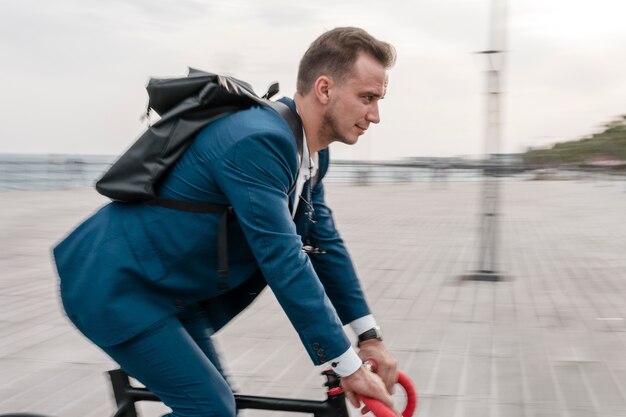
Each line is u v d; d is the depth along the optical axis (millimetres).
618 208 18875
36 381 4145
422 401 3859
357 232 12359
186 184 1858
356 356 1842
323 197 2203
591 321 5723
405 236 11758
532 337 5215
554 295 6828
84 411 3688
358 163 36000
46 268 8047
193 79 1874
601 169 44906
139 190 1851
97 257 1870
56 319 5629
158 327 1874
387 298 6645
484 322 5691
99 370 4344
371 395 1834
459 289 7113
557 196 25250
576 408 3760
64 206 16969
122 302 1853
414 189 31094
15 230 11773
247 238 1811
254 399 2045
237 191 1785
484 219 7762
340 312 2182
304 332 1809
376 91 1880
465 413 3688
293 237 1804
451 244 10742
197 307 2115
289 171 1839
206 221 1862
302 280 1788
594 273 8078
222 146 1803
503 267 8492
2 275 7598
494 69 7523
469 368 4453
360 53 1854
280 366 4477
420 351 4836
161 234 1864
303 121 1938
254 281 2100
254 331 5320
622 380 4219
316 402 2004
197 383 1903
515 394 3977
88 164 26297
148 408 3652
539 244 10852
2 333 5223
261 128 1793
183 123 1858
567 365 4523
